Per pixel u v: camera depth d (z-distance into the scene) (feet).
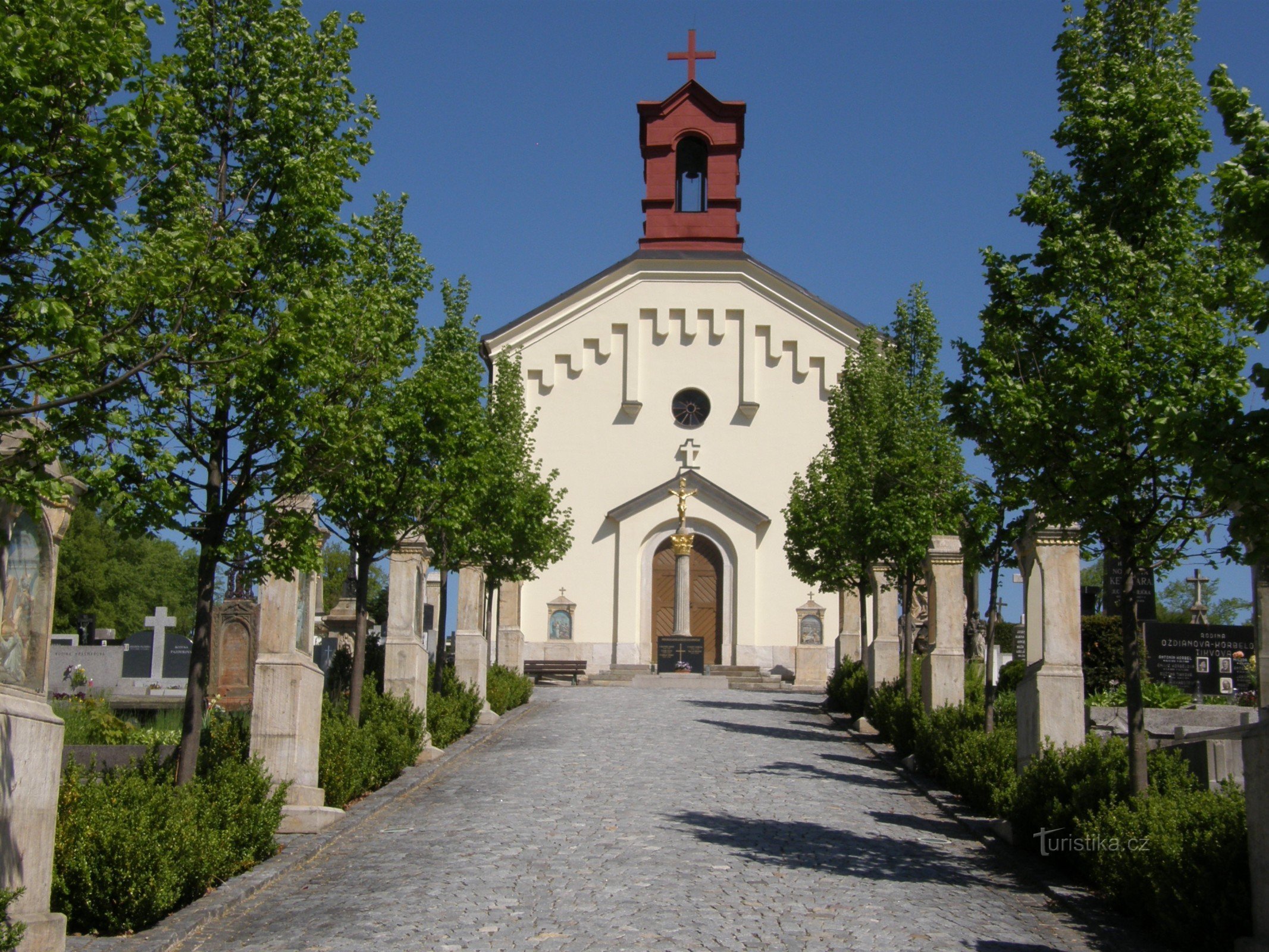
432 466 58.65
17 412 25.02
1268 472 26.94
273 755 42.01
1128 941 29.63
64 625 173.17
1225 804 31.96
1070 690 43.19
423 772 54.34
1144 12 41.39
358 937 29.07
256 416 38.01
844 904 32.83
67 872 29.01
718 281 135.95
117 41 26.96
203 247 31.73
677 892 33.45
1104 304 38.60
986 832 43.11
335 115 41.52
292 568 39.32
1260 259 31.14
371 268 45.14
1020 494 40.04
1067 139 40.52
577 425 134.92
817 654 125.59
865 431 80.94
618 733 72.38
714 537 132.36
